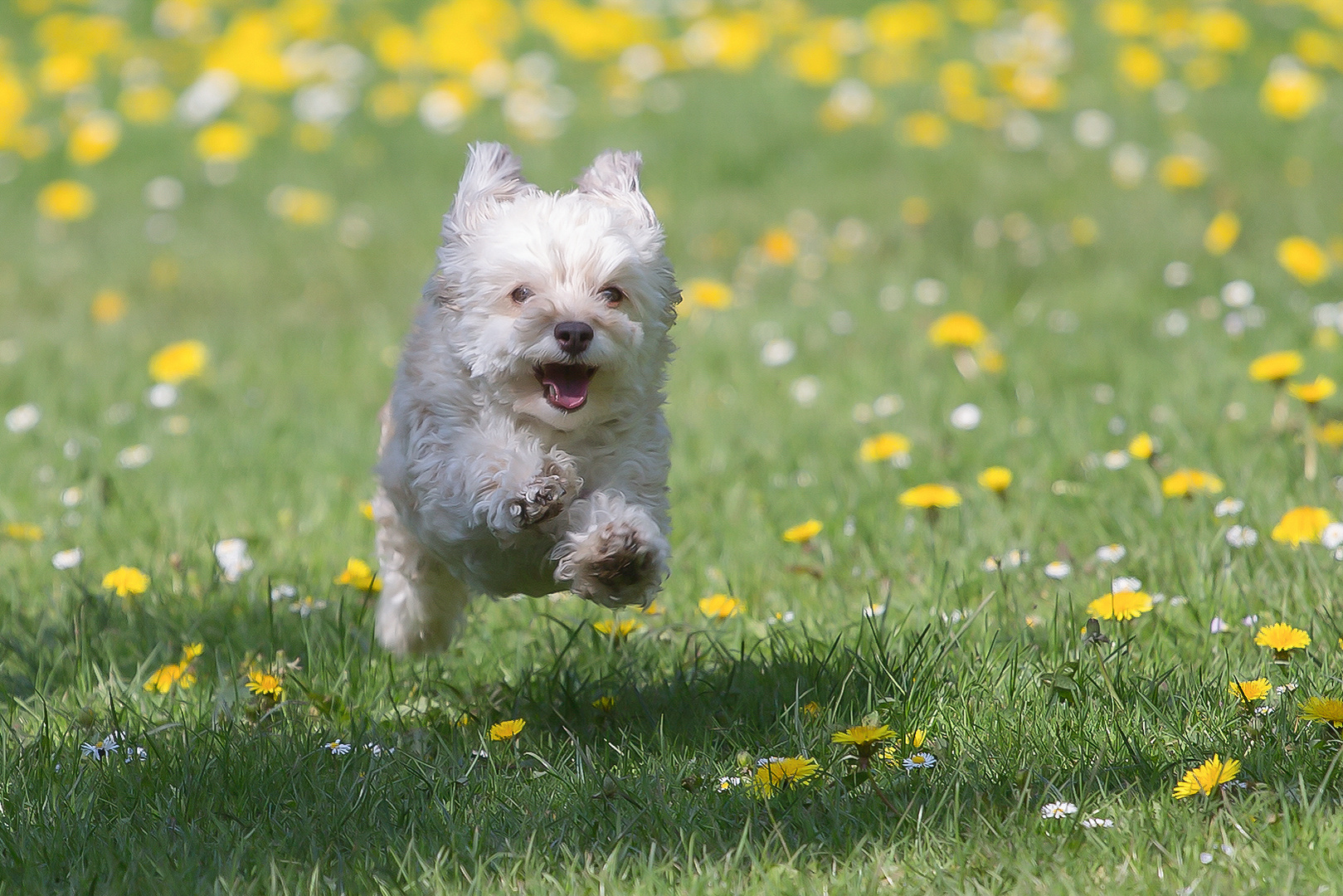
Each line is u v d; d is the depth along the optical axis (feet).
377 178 76.84
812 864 18.71
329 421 45.16
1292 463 33.99
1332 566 27.91
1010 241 62.44
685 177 73.51
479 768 22.34
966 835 19.43
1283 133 74.54
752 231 66.33
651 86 85.66
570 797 20.97
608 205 24.82
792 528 34.04
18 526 34.71
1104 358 45.83
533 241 22.97
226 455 41.45
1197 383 41.93
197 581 32.04
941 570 30.22
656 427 24.21
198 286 63.87
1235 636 25.62
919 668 24.50
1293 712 22.15
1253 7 96.53
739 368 48.32
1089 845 18.85
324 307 60.90
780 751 22.53
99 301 59.62
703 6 99.19
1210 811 19.47
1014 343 48.93
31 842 19.39
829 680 24.82
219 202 74.64
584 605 30.09
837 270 60.29
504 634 28.84
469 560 23.18
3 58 90.79
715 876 18.33
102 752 22.33
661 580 22.08
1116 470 35.42
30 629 29.07
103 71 92.22
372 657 27.76
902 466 37.22
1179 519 31.30
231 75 85.46
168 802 20.68
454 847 19.15
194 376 49.83
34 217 73.31
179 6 100.53
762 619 29.09
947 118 79.36
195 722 24.32
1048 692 23.67
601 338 22.11
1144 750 21.44
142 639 28.43
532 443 22.68
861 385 45.65
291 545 34.22
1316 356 43.39
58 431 44.01
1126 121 77.51
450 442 23.17
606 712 24.34
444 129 81.71
